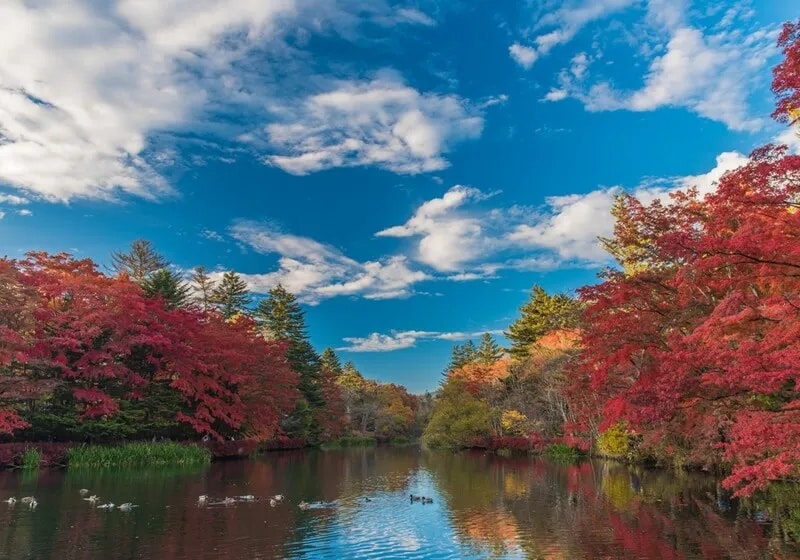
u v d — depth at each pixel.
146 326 37.00
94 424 34.19
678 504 20.31
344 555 14.36
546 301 69.31
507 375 63.66
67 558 13.64
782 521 16.78
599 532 16.56
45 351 31.86
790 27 10.50
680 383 13.61
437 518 19.03
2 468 29.48
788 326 10.99
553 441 48.88
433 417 67.44
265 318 77.75
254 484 27.31
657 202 18.69
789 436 10.69
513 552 14.62
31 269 34.25
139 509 19.69
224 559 13.84
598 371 17.70
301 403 66.44
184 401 40.91
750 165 12.42
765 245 11.66
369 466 39.66
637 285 17.56
